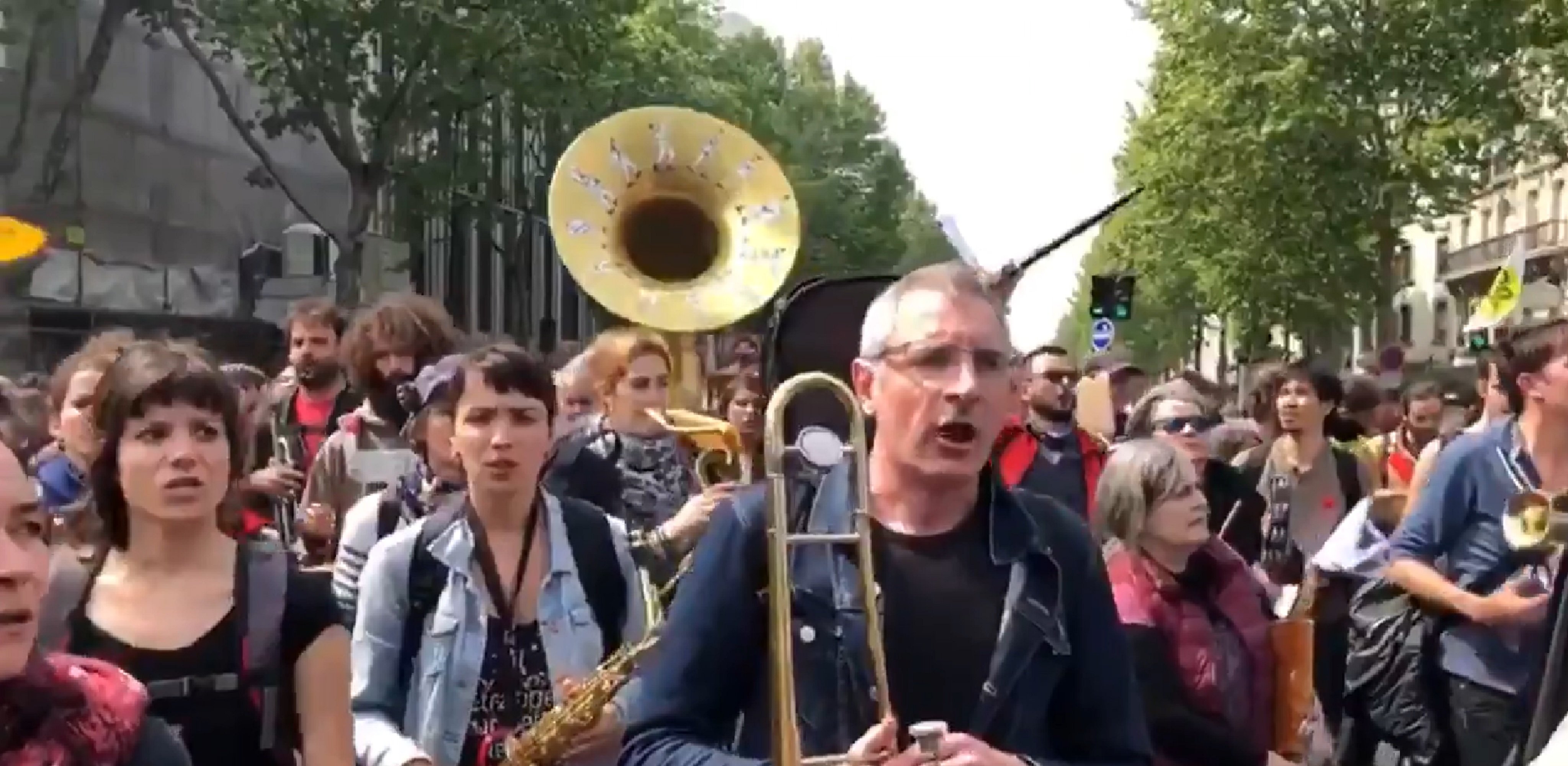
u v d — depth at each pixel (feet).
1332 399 25.40
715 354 35.14
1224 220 100.12
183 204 82.48
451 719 13.08
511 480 13.38
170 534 10.03
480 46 69.92
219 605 10.06
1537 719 10.32
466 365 13.57
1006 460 22.29
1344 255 97.86
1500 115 89.97
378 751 12.68
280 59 75.00
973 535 9.68
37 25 68.80
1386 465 31.63
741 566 9.57
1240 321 116.26
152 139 79.36
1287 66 88.94
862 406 9.96
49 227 68.90
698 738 9.46
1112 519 14.99
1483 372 22.57
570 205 25.55
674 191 26.25
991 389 9.37
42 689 7.89
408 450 18.74
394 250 109.19
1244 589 15.20
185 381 10.01
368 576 13.39
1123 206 19.85
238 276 86.53
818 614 9.22
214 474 10.02
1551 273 142.72
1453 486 16.74
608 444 19.70
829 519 9.37
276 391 22.95
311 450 22.13
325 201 97.04
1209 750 14.64
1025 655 9.33
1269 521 24.99
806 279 17.53
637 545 16.67
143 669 9.76
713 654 9.53
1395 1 87.30
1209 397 33.83
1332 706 21.16
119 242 75.72
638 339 20.08
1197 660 14.70
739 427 22.18
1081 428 24.22
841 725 9.11
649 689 9.70
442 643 13.17
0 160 67.72
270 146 91.71
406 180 80.28
